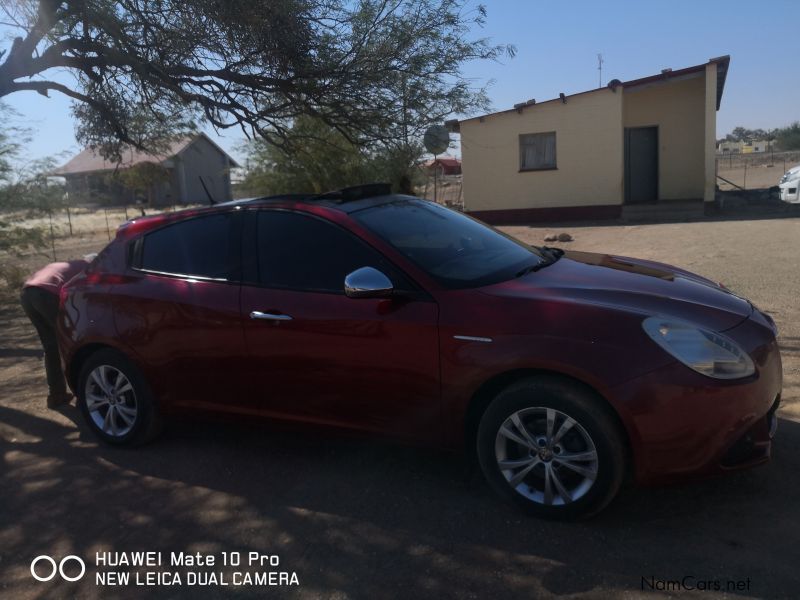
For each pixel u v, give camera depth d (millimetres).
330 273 4309
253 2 7605
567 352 3557
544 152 21312
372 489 4258
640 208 20562
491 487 4020
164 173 13695
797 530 3527
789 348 6371
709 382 3436
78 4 7445
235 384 4598
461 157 22016
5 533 4070
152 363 4867
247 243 4633
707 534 3545
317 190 12422
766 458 3646
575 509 3637
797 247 12219
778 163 46750
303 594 3312
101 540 3926
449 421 3941
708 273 10242
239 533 3887
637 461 3502
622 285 4105
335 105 8688
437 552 3551
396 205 4820
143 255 5070
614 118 20344
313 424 4406
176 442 5219
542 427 3715
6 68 7734
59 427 5703
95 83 8703
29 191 13375
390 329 4004
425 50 8492
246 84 8492
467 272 4191
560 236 16734
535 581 3260
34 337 9352
